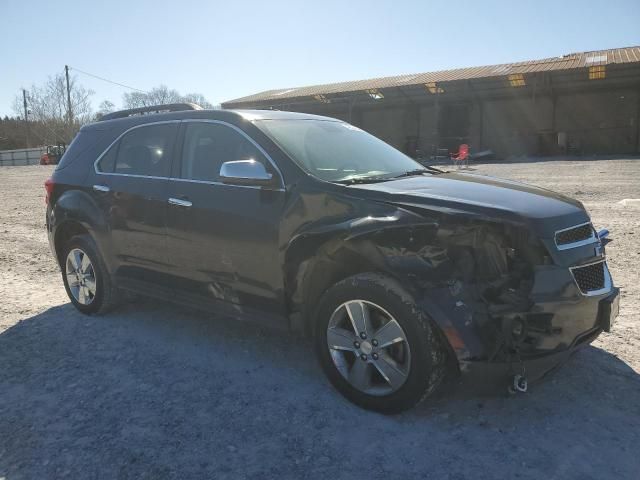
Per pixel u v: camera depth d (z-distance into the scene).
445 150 36.50
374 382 3.41
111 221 4.85
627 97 32.22
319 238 3.43
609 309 3.29
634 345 4.25
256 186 3.85
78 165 5.35
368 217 3.28
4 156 63.78
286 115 4.50
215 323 4.99
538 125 35.16
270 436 3.15
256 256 3.81
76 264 5.32
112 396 3.66
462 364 2.98
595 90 33.03
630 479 2.72
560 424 3.21
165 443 3.11
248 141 4.04
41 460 2.97
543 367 3.09
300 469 2.85
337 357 3.50
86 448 3.08
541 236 3.03
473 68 37.69
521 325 3.02
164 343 4.55
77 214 5.12
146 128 4.83
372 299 3.24
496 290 3.03
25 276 7.03
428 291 3.05
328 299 3.47
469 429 3.17
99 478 2.82
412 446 3.02
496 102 36.59
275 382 3.81
